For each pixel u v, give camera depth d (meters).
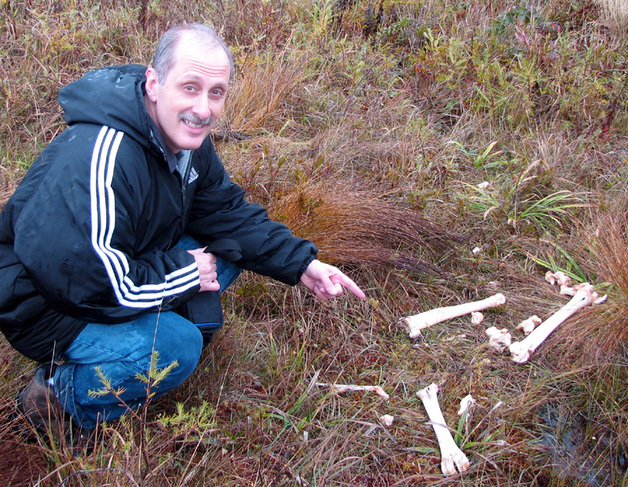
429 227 3.11
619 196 3.38
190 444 2.03
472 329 2.78
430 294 2.92
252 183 3.08
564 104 4.14
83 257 1.66
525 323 2.76
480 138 4.03
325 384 2.37
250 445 2.08
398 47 4.84
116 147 1.74
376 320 2.73
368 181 3.39
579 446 2.30
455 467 2.13
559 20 5.16
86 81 1.84
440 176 3.58
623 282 2.76
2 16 4.09
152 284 1.84
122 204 1.75
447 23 5.03
